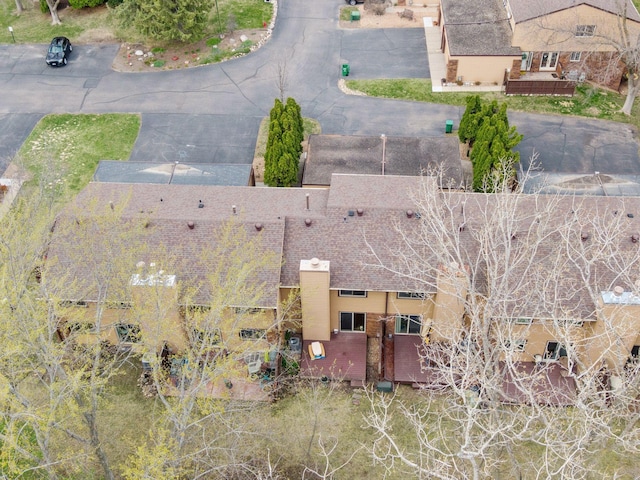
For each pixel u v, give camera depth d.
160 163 40.56
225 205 34.53
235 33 57.19
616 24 47.91
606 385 29.50
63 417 24.81
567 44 48.97
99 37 57.09
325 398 31.27
